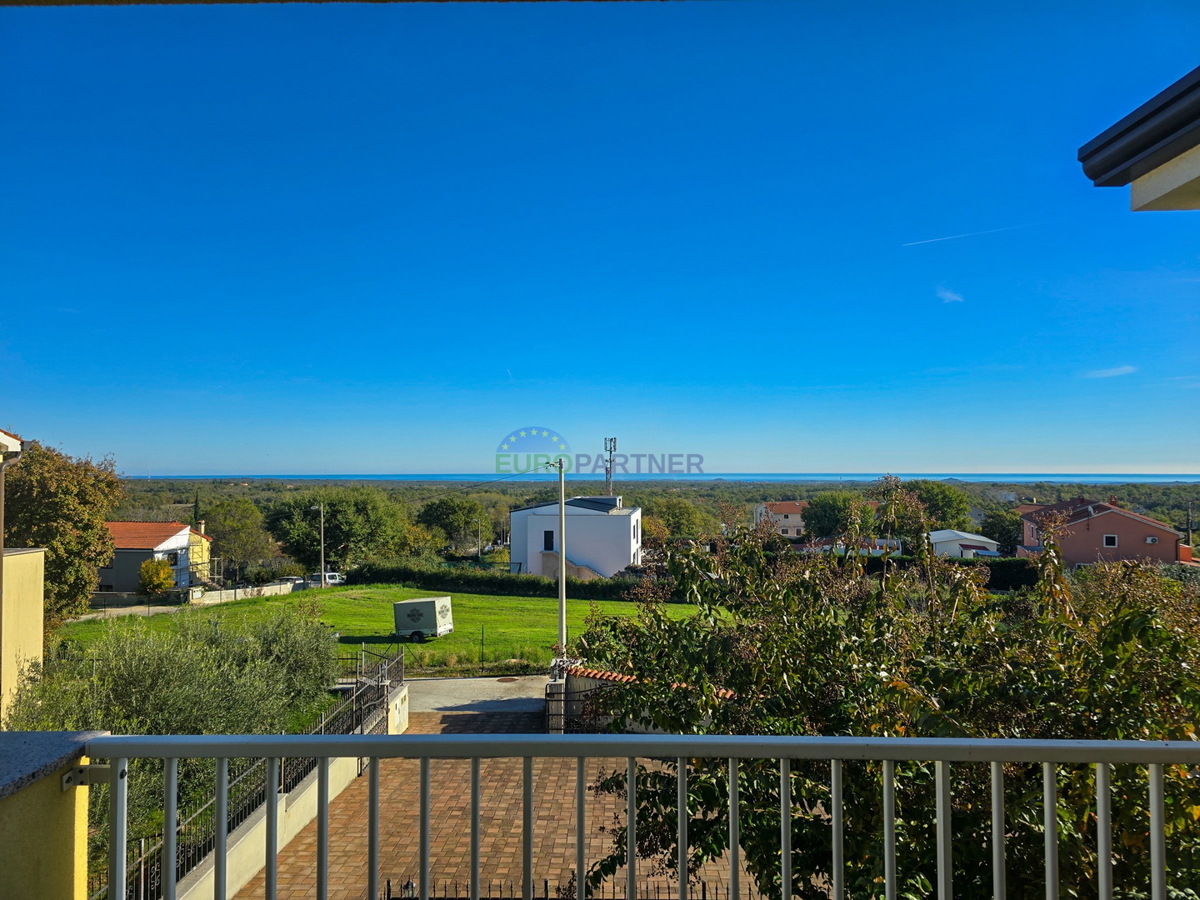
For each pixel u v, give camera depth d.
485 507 69.19
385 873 7.21
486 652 20.52
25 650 11.29
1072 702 2.62
